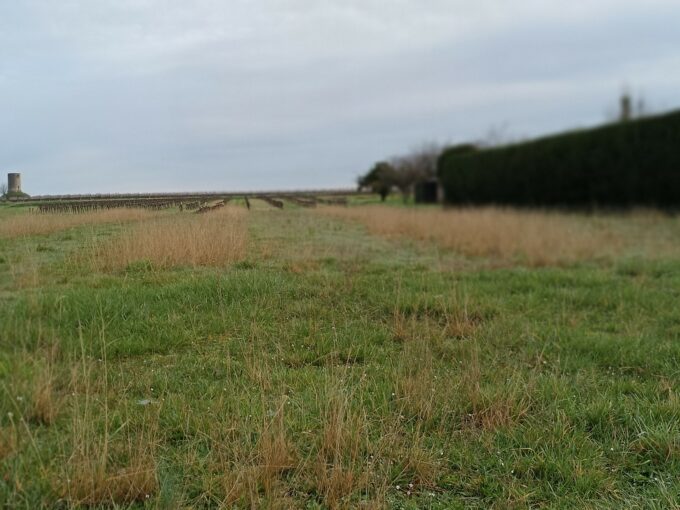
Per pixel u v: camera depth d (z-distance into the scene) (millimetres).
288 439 2303
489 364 3494
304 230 9719
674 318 4750
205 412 2564
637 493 2166
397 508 2029
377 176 38750
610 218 14617
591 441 2527
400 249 9133
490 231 10328
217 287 4602
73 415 2342
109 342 3375
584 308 5152
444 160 29031
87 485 1928
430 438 2502
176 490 2008
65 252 4570
